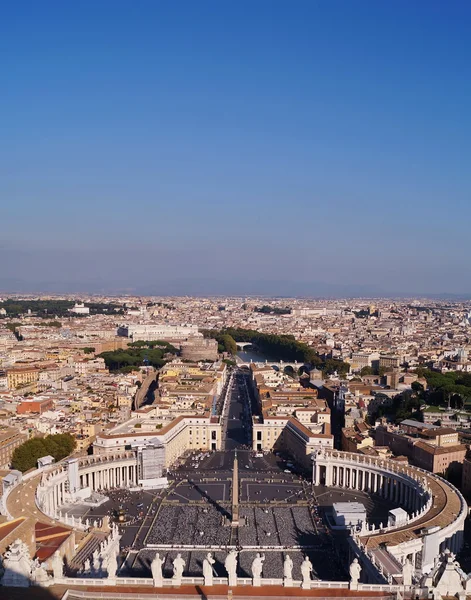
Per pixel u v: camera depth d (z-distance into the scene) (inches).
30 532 7175.2
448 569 5693.9
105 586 5876.0
